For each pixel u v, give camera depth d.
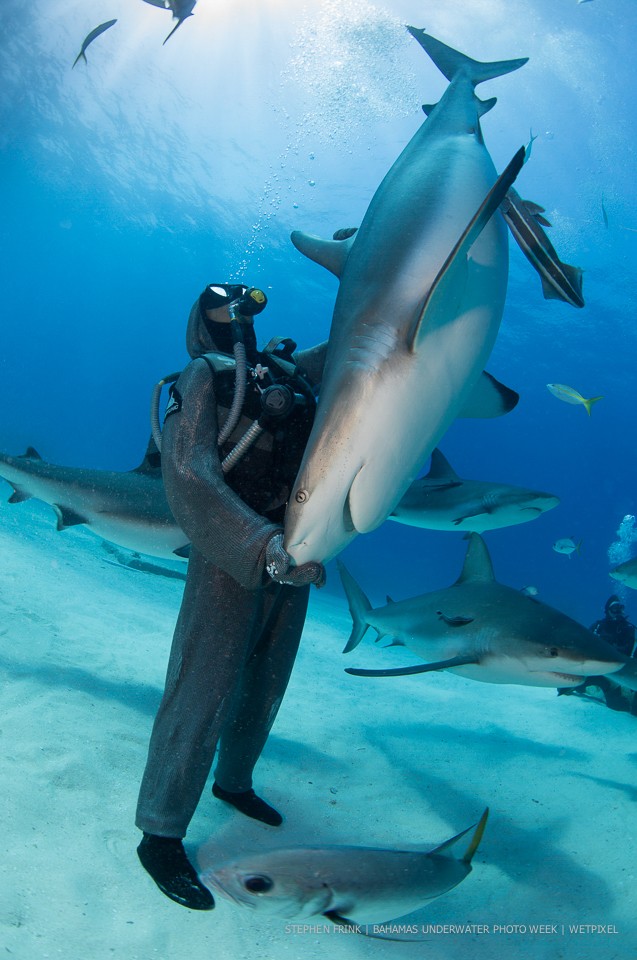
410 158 2.41
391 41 22.91
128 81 27.55
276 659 3.23
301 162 30.28
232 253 45.78
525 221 2.42
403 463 2.07
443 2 21.02
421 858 2.04
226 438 2.66
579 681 3.24
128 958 2.17
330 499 2.00
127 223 47.28
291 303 54.03
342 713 5.59
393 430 1.99
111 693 4.49
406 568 47.31
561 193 27.22
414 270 2.04
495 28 21.52
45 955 2.08
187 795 2.64
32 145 36.06
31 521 11.88
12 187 45.12
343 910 1.86
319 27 23.31
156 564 11.34
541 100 23.75
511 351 45.53
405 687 7.22
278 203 34.78
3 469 4.91
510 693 7.55
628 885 3.10
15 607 5.99
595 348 41.00
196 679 2.73
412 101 25.61
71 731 3.70
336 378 2.00
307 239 2.90
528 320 38.12
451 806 3.91
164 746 2.69
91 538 11.95
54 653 5.03
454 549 75.62
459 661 3.40
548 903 2.93
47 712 3.88
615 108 23.06
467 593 3.84
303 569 2.17
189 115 29.02
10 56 27.16
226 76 26.39
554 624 3.32
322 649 8.84
